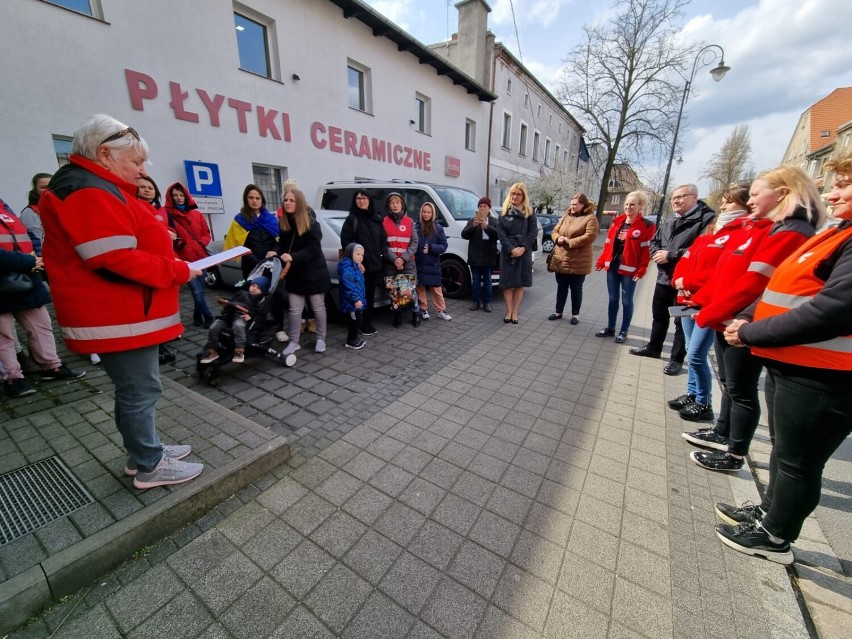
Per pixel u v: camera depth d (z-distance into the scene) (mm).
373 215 4562
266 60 8297
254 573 1716
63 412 2703
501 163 18812
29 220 3676
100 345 1626
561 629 1518
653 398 3420
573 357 4312
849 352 1403
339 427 2869
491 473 2408
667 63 20625
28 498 1908
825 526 2105
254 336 3600
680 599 1652
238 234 4434
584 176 29641
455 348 4496
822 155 28172
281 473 2357
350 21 9602
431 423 2947
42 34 5199
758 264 1963
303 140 8969
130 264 1538
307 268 3787
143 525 1785
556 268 5496
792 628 1543
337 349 4395
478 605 1605
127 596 1597
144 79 6215
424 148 13094
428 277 5293
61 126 5484
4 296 2746
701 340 2951
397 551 1848
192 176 6945
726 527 1949
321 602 1599
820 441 1561
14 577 1494
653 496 2252
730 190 2816
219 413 2740
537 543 1914
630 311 4750
